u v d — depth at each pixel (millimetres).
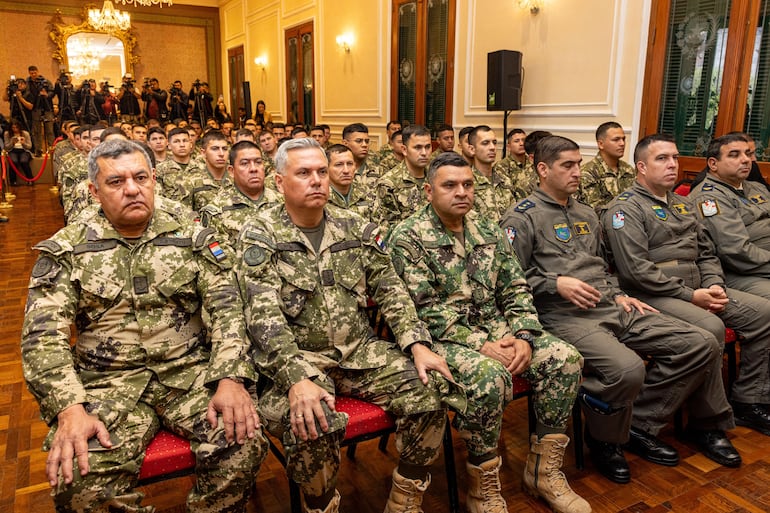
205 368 1562
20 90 10336
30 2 11781
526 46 5184
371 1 7473
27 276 4430
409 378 1599
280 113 10523
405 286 1811
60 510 1251
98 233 1519
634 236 2305
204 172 3828
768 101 3715
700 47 3992
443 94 6391
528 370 1829
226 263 1613
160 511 1785
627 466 1974
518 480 1969
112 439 1335
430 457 1616
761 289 2471
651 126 4289
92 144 4566
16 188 9477
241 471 1391
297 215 1684
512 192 4230
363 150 4652
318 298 1653
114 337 1496
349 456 2105
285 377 1488
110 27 11164
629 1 4285
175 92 11953
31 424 2295
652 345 2072
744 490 1909
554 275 2092
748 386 2324
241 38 12000
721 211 2604
